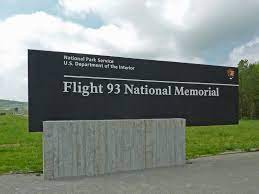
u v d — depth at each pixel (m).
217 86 11.98
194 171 9.29
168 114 10.98
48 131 8.60
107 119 10.03
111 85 10.13
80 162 8.92
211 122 11.81
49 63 9.35
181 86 11.24
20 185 7.82
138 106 10.50
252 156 11.99
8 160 11.20
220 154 12.55
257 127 27.47
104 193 7.01
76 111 9.66
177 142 10.34
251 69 63.94
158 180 8.19
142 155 9.76
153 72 10.77
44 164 8.51
